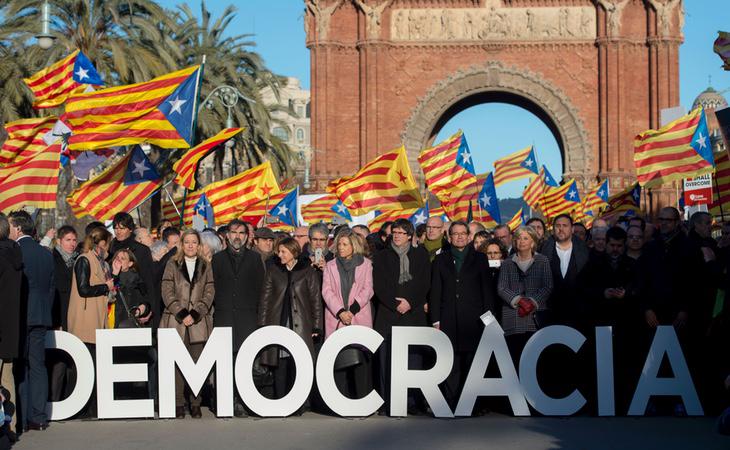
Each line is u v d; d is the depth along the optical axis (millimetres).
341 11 78250
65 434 16859
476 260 19297
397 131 78312
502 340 18359
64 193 47125
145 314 19562
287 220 37219
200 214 36656
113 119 23438
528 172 39438
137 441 16219
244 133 54656
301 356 18266
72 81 29734
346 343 18266
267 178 32594
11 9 43438
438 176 32688
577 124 76812
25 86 41156
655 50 75812
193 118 23516
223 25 59094
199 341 18719
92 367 18156
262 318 19031
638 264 19375
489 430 17172
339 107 78250
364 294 18969
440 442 16109
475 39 77688
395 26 78375
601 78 76250
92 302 18625
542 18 77375
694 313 19484
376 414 18984
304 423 17891
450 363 18297
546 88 77188
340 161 78188
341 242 19031
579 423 17875
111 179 25453
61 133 26406
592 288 19406
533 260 19234
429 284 19406
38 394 17172
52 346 18031
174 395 18172
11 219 17203
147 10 46906
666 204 74688
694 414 18391
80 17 44875
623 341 19484
